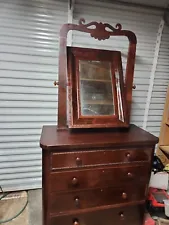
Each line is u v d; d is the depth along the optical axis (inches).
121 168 51.3
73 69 55.1
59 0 59.9
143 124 79.1
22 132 67.6
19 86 63.8
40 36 61.6
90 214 52.4
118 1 63.2
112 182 51.6
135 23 67.5
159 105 79.2
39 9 59.4
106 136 52.6
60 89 55.9
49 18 60.7
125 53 69.1
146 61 72.7
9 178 69.9
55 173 46.4
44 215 49.5
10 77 62.4
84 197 50.5
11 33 59.3
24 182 71.8
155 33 70.7
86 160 47.9
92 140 48.8
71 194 49.1
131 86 61.6
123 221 56.5
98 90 57.2
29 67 63.1
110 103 57.8
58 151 45.3
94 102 56.3
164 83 77.4
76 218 51.6
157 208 61.3
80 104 54.7
